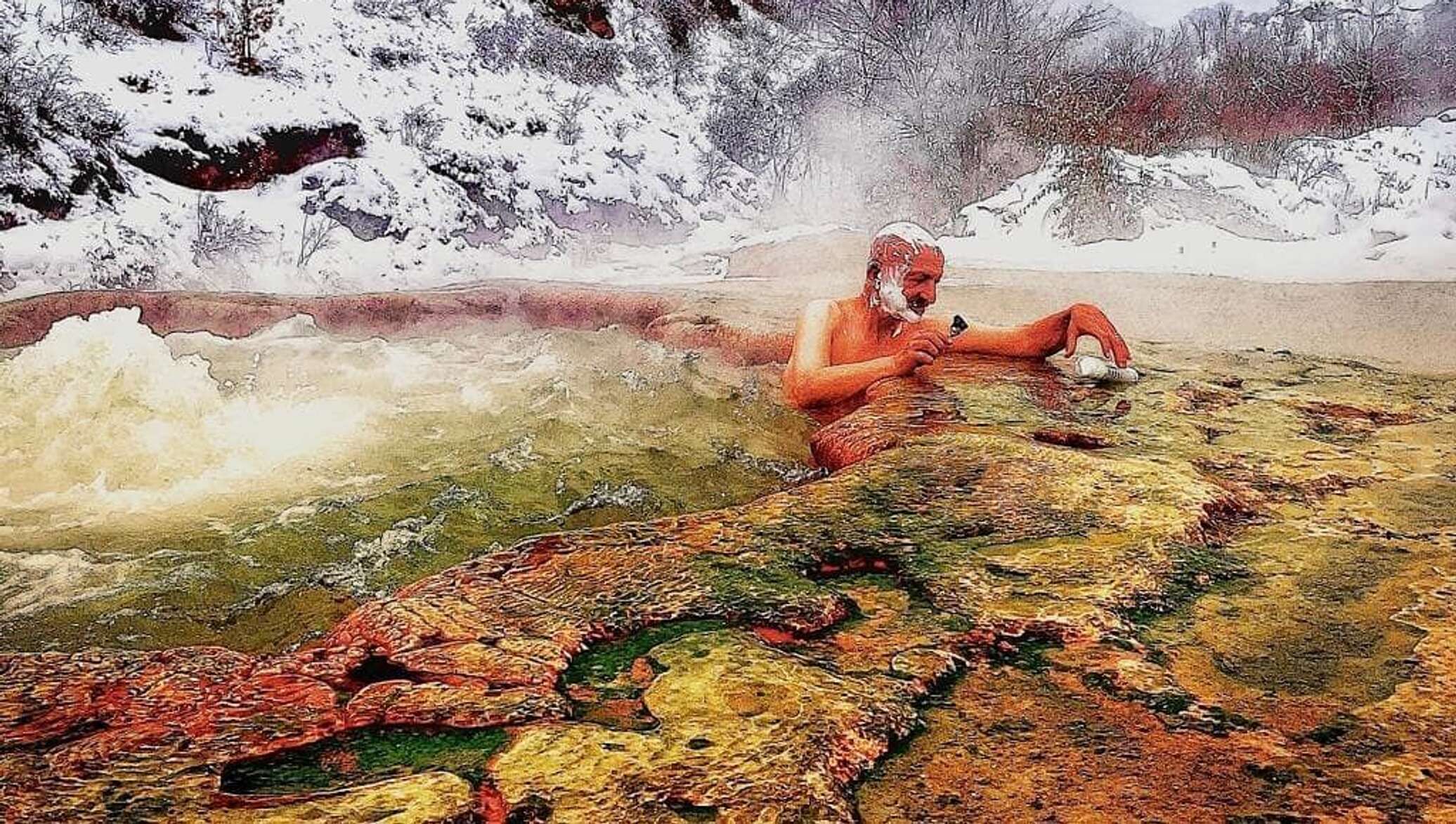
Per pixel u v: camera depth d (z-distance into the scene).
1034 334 4.13
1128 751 1.25
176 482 2.80
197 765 1.21
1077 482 2.32
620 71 14.66
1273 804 1.14
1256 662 1.49
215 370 4.19
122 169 8.22
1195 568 1.85
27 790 1.15
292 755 1.25
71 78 8.45
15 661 1.50
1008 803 1.15
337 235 8.91
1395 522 2.13
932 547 1.95
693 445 3.29
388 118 10.73
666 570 1.82
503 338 5.24
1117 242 9.93
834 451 3.01
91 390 3.23
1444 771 1.20
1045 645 1.55
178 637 1.95
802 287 7.36
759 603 1.67
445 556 2.34
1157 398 3.41
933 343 3.66
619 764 1.20
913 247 3.90
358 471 2.94
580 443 3.25
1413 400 3.41
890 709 1.34
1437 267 8.21
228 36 10.23
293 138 9.44
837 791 1.16
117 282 7.37
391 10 12.52
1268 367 4.00
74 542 2.39
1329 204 10.88
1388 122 13.15
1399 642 1.54
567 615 1.64
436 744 1.27
